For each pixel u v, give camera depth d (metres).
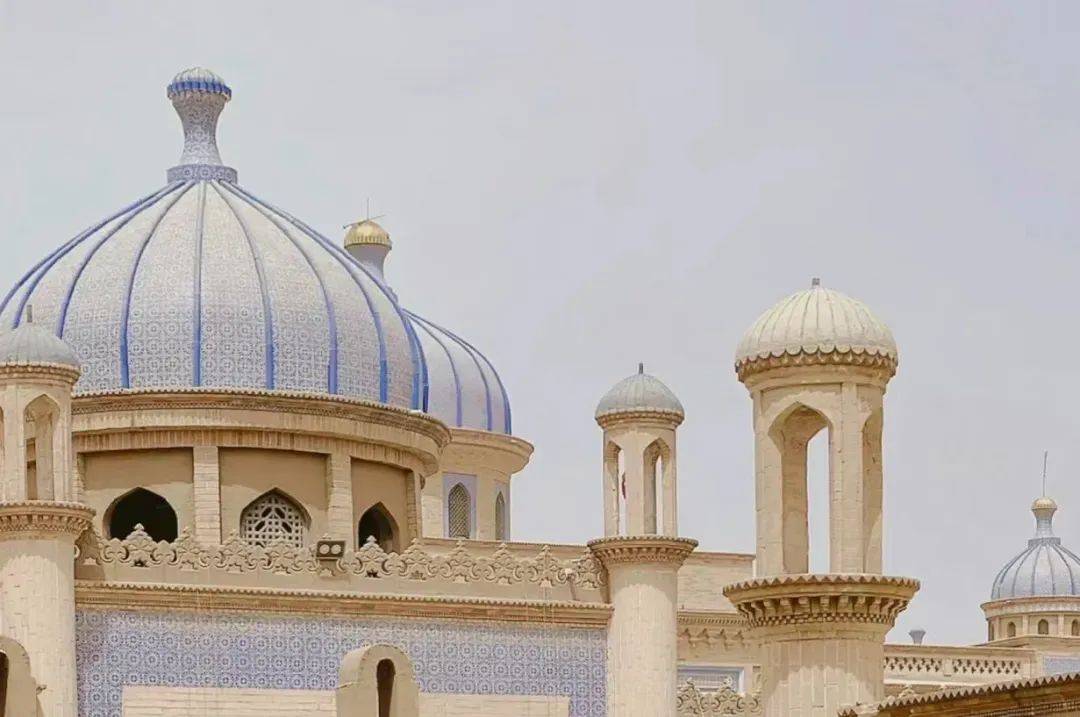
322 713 47.12
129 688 45.84
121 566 46.25
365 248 73.38
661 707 49.34
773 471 37.72
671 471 50.38
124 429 51.06
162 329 51.88
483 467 68.25
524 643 49.09
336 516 51.84
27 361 45.28
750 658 63.75
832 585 36.69
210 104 56.69
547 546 61.44
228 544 47.16
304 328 52.56
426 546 60.75
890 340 37.97
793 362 37.53
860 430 37.53
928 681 68.31
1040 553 81.50
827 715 36.59
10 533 44.88
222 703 46.44
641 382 50.72
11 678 43.97
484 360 70.25
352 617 47.72
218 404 51.12
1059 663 70.81
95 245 53.78
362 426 52.41
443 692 48.25
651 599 49.66
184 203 54.41
